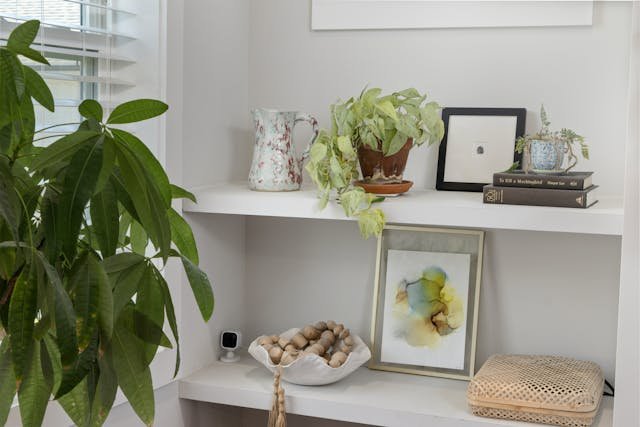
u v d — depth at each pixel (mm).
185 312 1920
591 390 1667
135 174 984
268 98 2170
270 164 1930
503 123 1939
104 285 954
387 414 1753
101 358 958
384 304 2023
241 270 2199
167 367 1851
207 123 1989
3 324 972
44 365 969
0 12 1508
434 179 2031
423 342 1981
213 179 2039
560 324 1954
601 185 1908
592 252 1914
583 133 1910
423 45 2016
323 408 1801
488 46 1965
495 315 1999
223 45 2043
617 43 1867
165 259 1016
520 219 1656
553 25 1897
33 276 899
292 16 2121
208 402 2068
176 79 1830
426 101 2023
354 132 1791
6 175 948
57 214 974
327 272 2145
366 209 1739
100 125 1056
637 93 1529
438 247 1996
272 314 2209
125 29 1818
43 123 1654
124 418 1763
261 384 1902
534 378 1716
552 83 1926
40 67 1609
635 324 1553
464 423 1698
